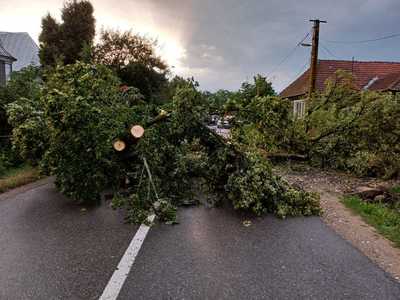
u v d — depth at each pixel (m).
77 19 26.12
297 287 2.91
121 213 5.05
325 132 9.86
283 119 9.06
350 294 2.80
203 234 4.23
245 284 2.96
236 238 4.09
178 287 2.89
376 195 6.73
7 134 9.34
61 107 5.30
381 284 2.97
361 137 9.37
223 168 5.82
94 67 6.68
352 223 4.76
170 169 6.06
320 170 9.80
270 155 10.49
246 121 7.38
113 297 2.73
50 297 2.72
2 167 7.97
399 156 8.77
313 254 3.62
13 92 9.87
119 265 3.30
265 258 3.50
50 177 7.77
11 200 5.70
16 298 2.70
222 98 7.12
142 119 6.39
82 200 5.51
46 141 6.43
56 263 3.33
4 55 20.31
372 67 23.55
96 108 5.47
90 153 5.39
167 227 4.48
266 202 5.32
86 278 3.03
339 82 10.13
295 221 4.84
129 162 6.13
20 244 3.79
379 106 8.88
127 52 26.02
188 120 6.33
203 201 5.95
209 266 3.30
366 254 3.63
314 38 14.64
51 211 5.09
